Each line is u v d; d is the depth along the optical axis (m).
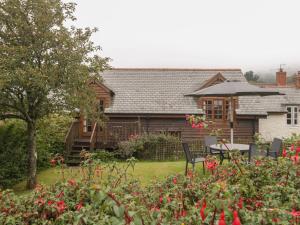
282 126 26.59
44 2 11.83
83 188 4.86
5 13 11.66
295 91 28.91
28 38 11.71
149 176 12.80
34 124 12.84
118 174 6.32
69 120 17.70
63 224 4.09
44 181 13.18
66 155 17.59
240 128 22.38
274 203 4.14
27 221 4.57
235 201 3.73
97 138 20.55
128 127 20.95
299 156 5.26
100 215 3.41
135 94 23.08
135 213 2.96
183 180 5.64
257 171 5.43
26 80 10.89
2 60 10.89
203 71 24.94
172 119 22.22
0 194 5.23
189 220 3.55
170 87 23.67
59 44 11.81
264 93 12.41
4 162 12.38
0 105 12.05
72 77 11.75
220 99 22.27
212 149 11.82
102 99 22.08
